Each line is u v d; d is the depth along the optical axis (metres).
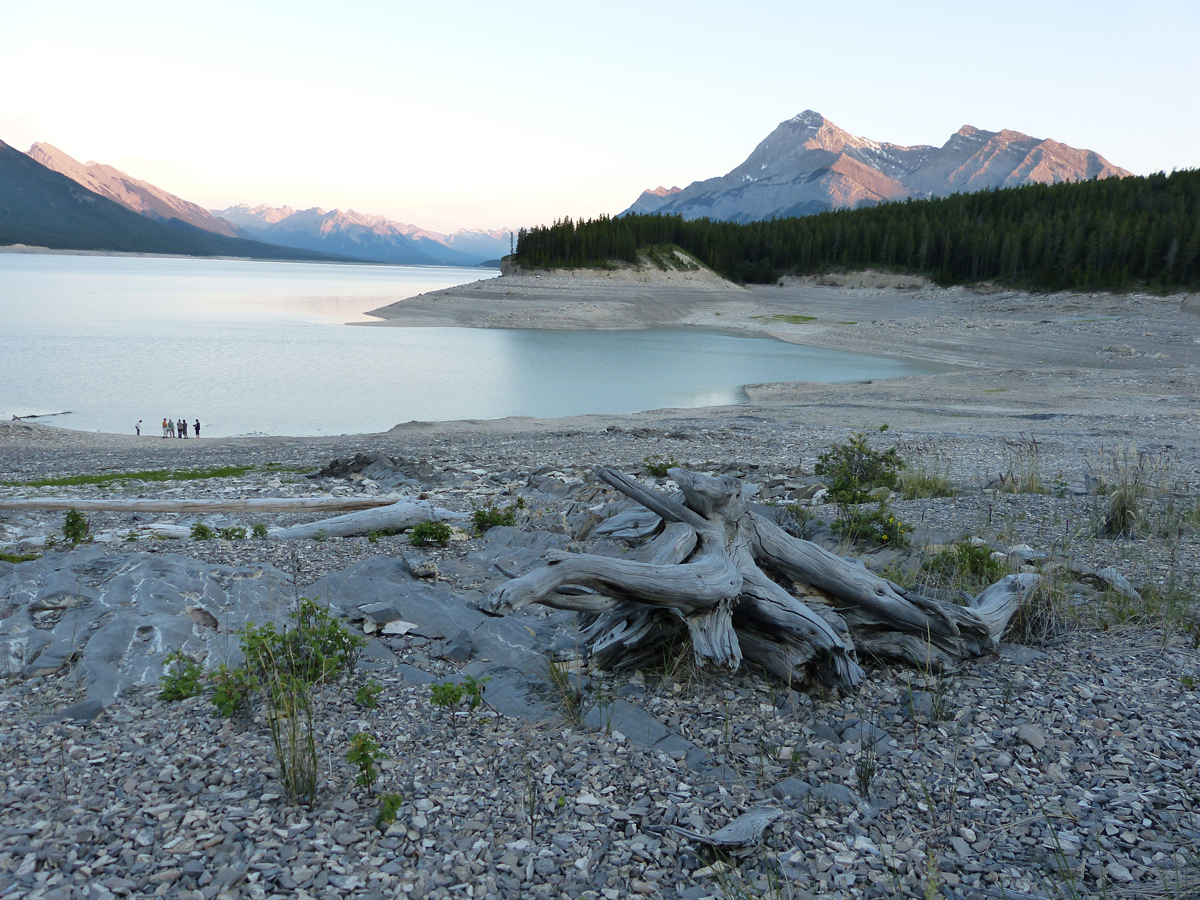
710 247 170.38
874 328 87.69
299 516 13.69
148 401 46.12
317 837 3.84
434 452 22.50
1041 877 3.67
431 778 4.45
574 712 5.27
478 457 20.72
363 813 4.07
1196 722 5.00
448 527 10.80
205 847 3.70
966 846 3.93
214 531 11.88
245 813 4.00
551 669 5.76
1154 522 10.32
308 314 111.31
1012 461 16.91
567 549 8.98
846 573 6.23
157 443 31.50
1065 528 10.24
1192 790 4.30
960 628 6.13
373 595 7.42
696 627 5.60
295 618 6.47
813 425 29.30
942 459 17.98
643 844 3.90
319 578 8.34
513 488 15.41
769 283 159.25
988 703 5.46
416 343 78.25
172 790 4.21
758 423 30.72
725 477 6.39
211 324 93.31
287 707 4.89
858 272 146.50
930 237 139.25
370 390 51.03
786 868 3.74
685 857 3.81
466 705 5.40
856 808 4.27
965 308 105.62
